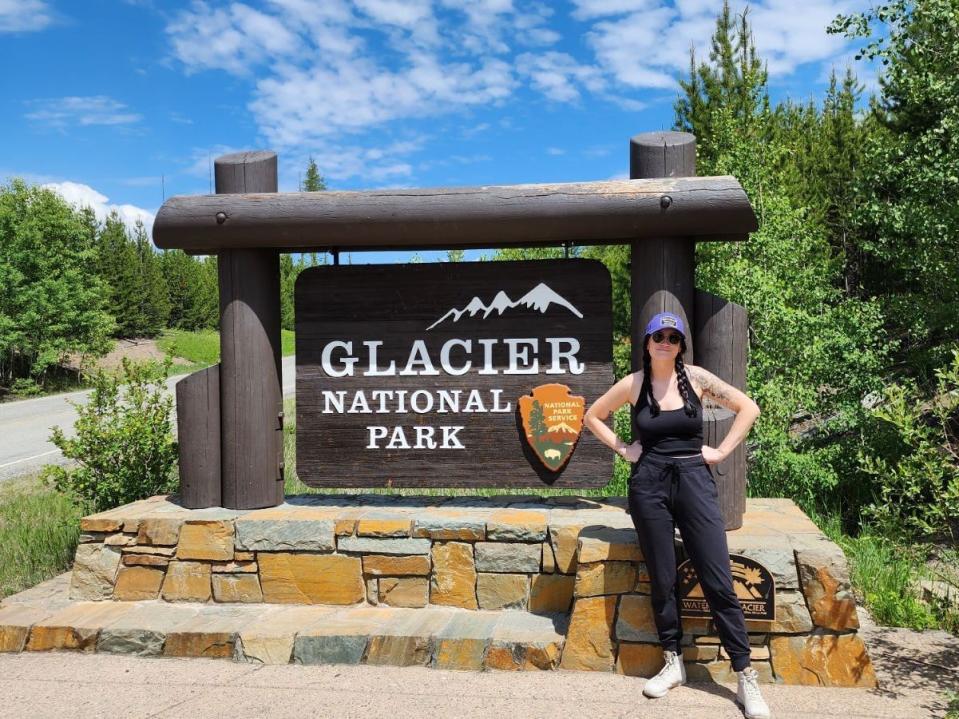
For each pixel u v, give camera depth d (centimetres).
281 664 376
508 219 422
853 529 665
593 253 1532
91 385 633
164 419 640
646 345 345
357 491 734
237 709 323
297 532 427
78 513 670
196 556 434
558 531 404
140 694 341
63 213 3150
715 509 334
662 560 339
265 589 429
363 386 459
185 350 4628
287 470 833
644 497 339
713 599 328
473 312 452
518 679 353
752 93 1017
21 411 1917
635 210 409
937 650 391
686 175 428
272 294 468
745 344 416
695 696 333
